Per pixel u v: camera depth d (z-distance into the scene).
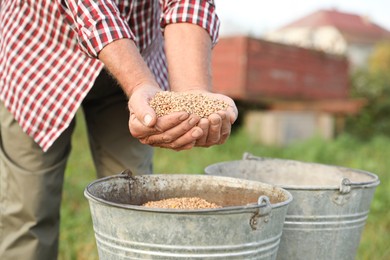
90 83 2.18
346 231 2.15
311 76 9.17
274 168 2.60
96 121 2.54
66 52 2.23
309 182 2.56
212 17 2.10
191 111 1.70
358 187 2.11
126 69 1.83
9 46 2.26
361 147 8.77
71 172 5.26
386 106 11.80
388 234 3.97
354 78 12.16
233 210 1.53
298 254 2.13
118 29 1.88
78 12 1.91
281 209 1.67
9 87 2.26
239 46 7.72
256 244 1.62
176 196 2.07
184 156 6.54
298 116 8.61
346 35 30.97
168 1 2.13
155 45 2.45
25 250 2.35
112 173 2.54
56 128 2.20
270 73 8.20
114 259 1.67
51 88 2.21
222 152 7.15
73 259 3.31
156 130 1.67
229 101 1.81
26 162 2.30
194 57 1.99
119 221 1.61
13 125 2.29
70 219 3.91
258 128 8.35
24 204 2.32
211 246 1.56
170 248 1.57
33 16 2.22
